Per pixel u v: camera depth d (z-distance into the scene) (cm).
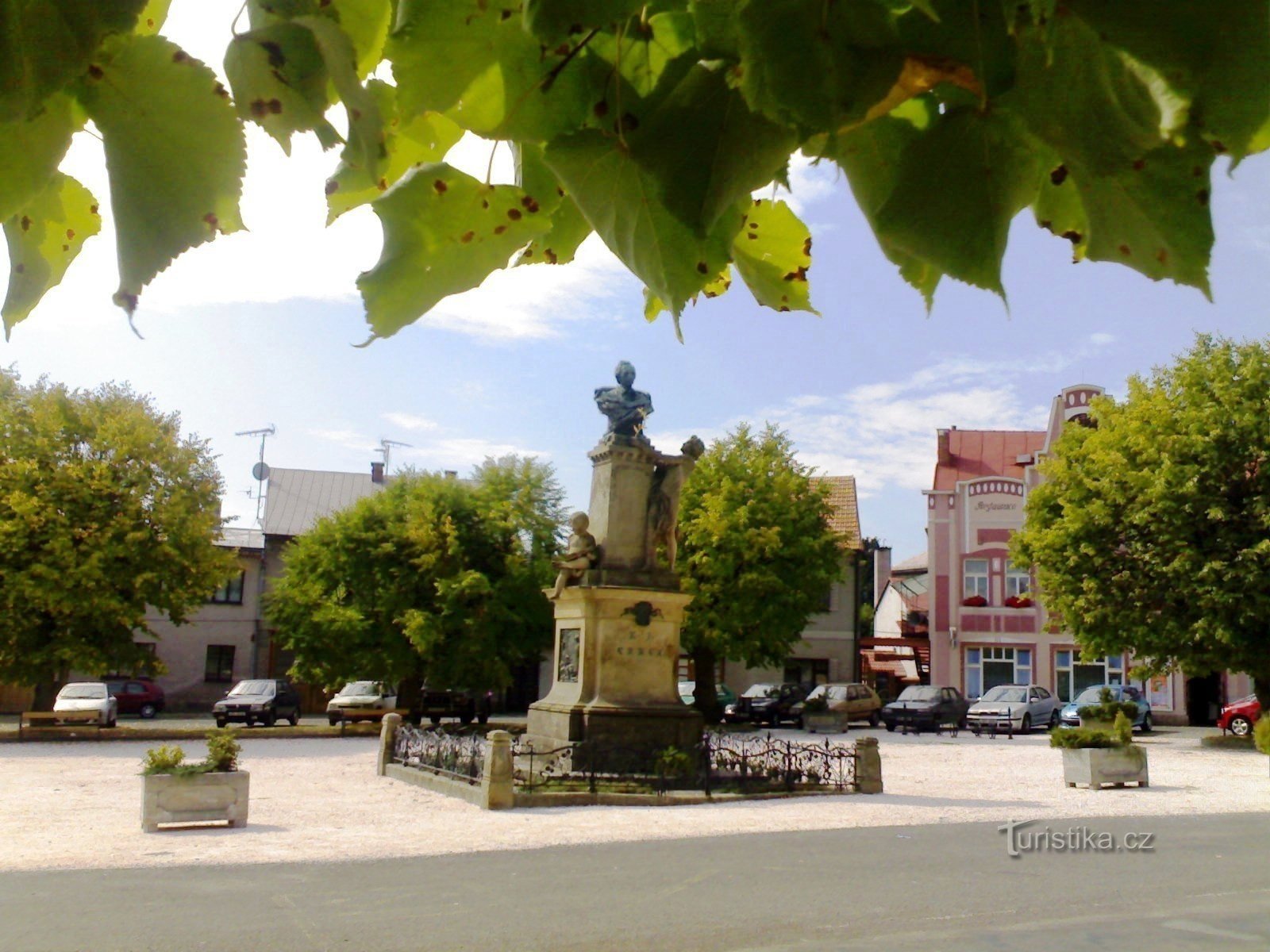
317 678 3312
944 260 86
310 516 4934
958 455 4631
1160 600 2995
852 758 1720
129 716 4044
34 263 103
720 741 1988
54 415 2892
